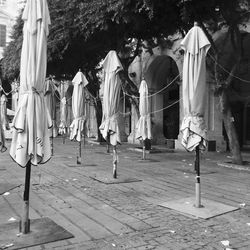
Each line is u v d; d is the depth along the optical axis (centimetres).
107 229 559
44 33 529
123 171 1165
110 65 1027
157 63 2258
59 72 2281
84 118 1352
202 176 1075
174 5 1181
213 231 554
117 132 1020
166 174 1109
